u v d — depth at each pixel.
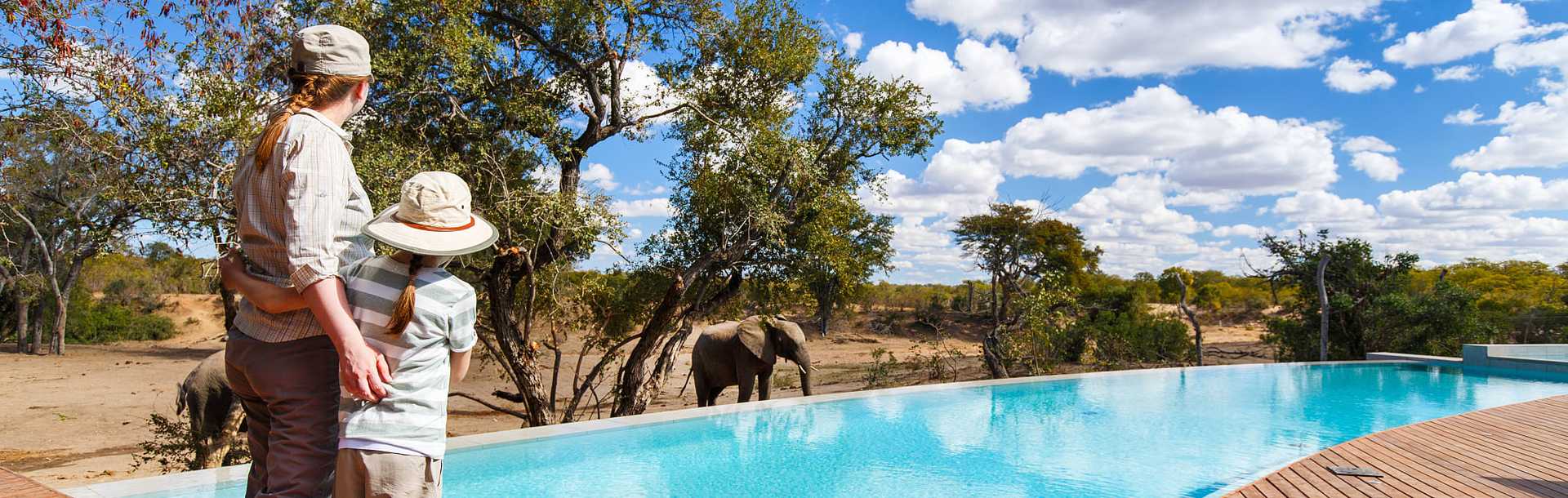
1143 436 9.44
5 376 22.00
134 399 17.92
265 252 2.19
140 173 7.89
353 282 2.28
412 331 2.24
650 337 11.53
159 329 37.97
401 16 8.74
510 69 10.09
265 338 2.25
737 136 11.19
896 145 12.38
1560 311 25.11
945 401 11.46
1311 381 14.70
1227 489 6.02
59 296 29.59
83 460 11.60
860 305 43.69
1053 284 20.08
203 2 7.11
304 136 2.07
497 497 6.34
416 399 2.24
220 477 5.38
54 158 18.11
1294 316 24.34
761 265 12.48
